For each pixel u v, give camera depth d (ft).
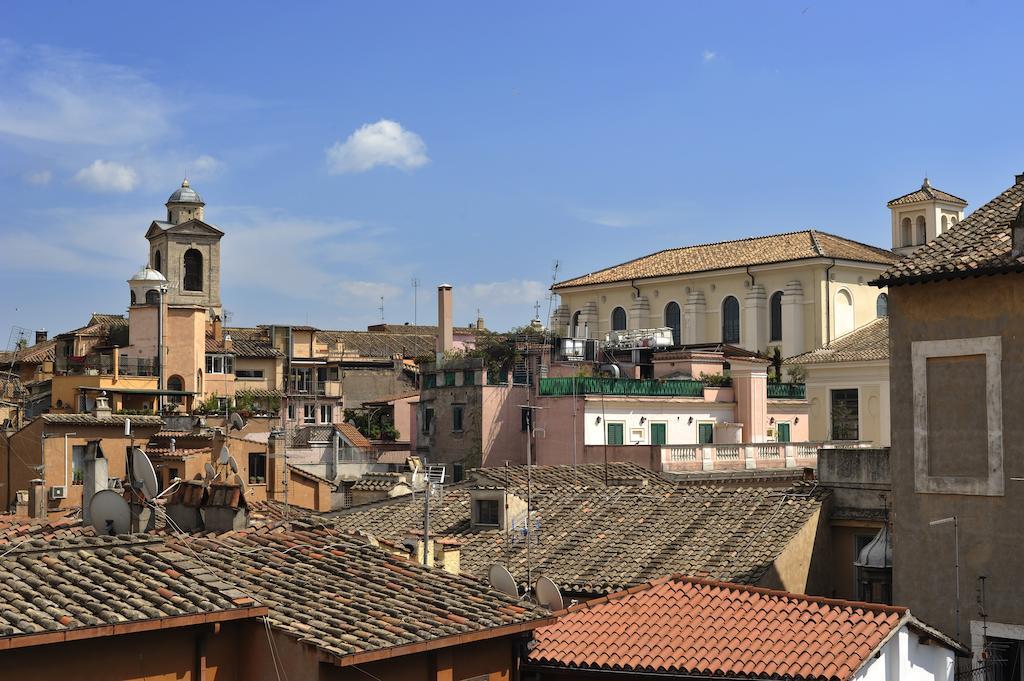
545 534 106.42
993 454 85.30
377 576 68.80
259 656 57.21
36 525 76.23
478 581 72.33
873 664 70.33
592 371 231.09
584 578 96.07
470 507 116.06
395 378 342.64
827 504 103.19
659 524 105.19
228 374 311.88
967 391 87.04
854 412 256.32
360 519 119.14
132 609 54.24
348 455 220.84
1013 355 84.74
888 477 101.55
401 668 59.82
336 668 56.54
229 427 179.22
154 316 290.76
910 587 88.84
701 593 78.43
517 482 127.75
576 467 146.41
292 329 335.88
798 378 259.19
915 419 89.15
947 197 322.96
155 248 376.68
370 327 427.74
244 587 62.18
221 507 72.38
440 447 226.79
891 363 90.74
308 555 70.59
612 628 75.61
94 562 60.08
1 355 325.42
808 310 287.28
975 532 86.07
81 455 152.97
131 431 158.61
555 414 212.02
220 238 377.09
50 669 50.80
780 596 76.38
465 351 249.75
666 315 316.40
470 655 64.44
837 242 301.02
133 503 71.72
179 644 55.42
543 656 73.26
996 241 87.61
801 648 70.59
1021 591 83.76
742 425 227.61
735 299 301.84
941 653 78.07
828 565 102.47
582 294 336.49
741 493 107.24
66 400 253.85
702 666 70.28
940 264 87.45
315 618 59.57
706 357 235.81
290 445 214.69
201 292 372.99
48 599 54.13
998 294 85.61
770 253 298.15
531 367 233.14
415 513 118.42
